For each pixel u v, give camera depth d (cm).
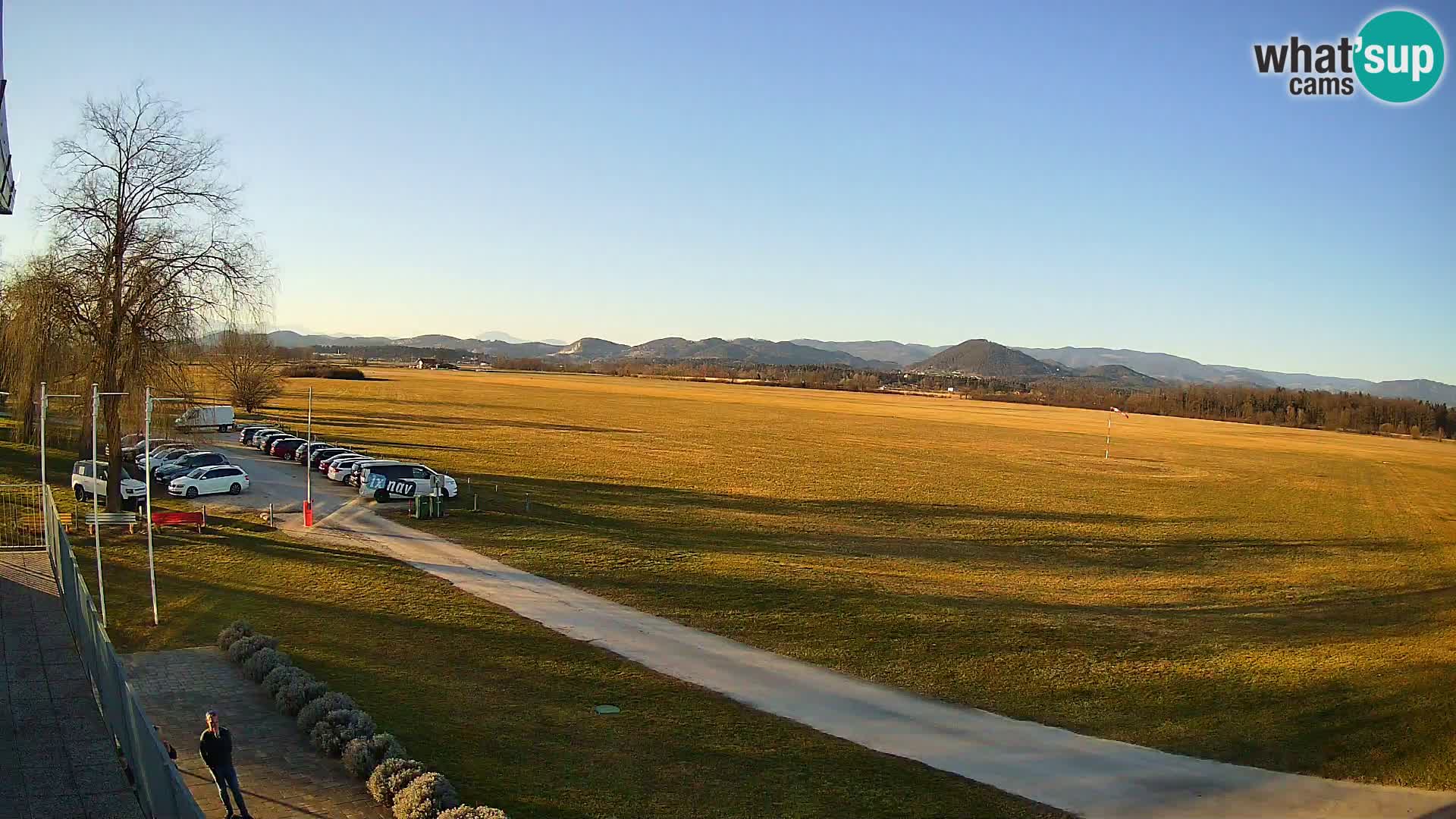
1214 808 1823
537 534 4316
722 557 4000
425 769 1695
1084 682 2562
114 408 3875
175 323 3934
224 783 1429
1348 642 3089
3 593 2748
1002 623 3131
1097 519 5788
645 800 1709
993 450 10369
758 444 9812
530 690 2277
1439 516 6794
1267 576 4303
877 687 2459
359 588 3181
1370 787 1939
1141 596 3722
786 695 2366
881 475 7506
